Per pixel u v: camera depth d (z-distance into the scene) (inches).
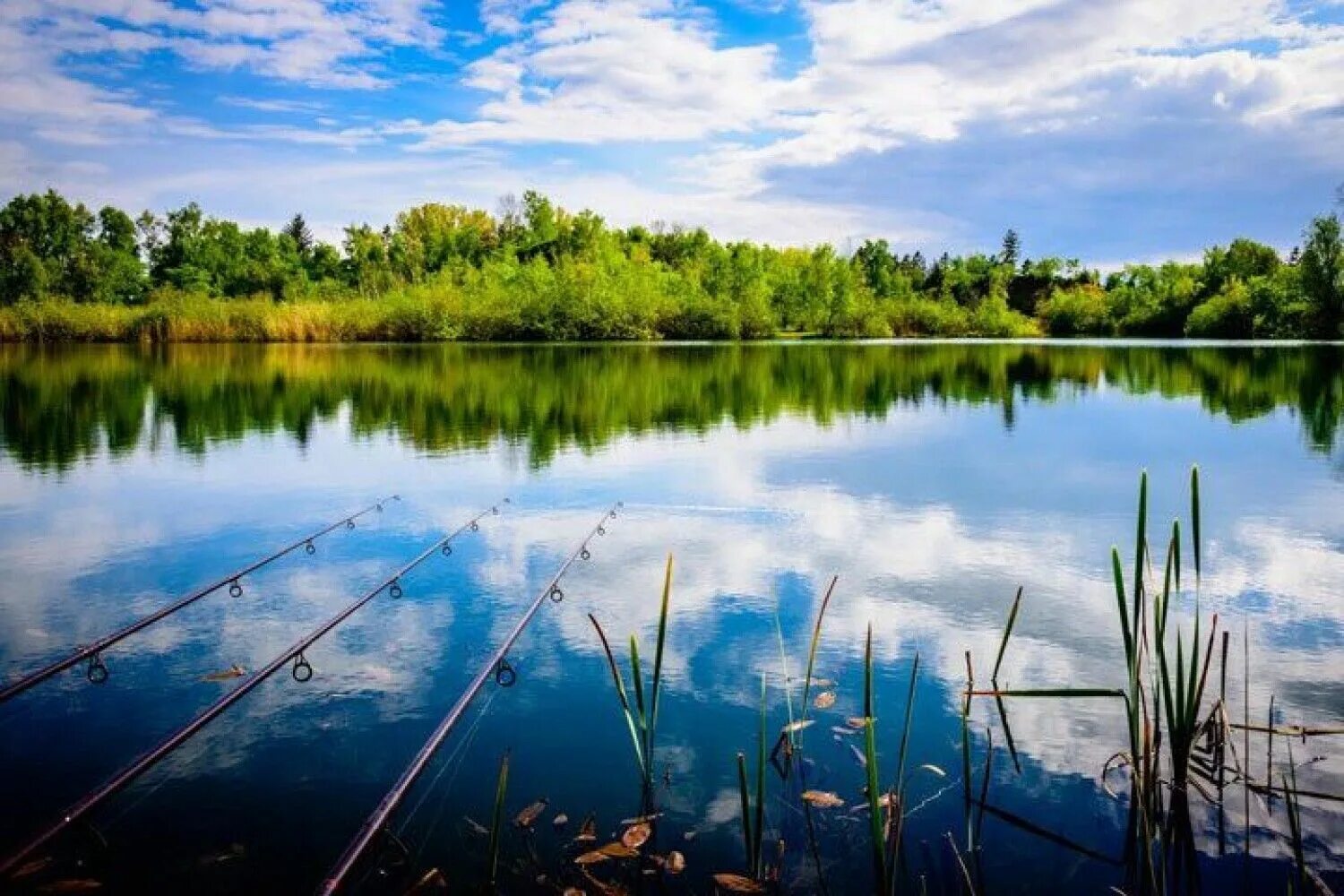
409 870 124.3
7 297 2337.6
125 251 3016.7
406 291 2299.5
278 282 2696.9
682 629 221.6
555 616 232.8
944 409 730.8
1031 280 3353.8
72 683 191.2
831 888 121.6
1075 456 488.1
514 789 146.3
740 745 161.6
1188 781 149.7
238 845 130.9
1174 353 1546.5
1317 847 131.3
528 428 625.3
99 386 925.8
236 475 448.1
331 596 252.4
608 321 2174.0
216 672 197.2
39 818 138.6
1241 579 257.6
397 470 462.6
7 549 305.1
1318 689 183.0
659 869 125.1
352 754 159.0
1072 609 233.0
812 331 2571.4
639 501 377.7
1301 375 1031.6
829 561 280.8
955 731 167.3
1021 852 130.4
